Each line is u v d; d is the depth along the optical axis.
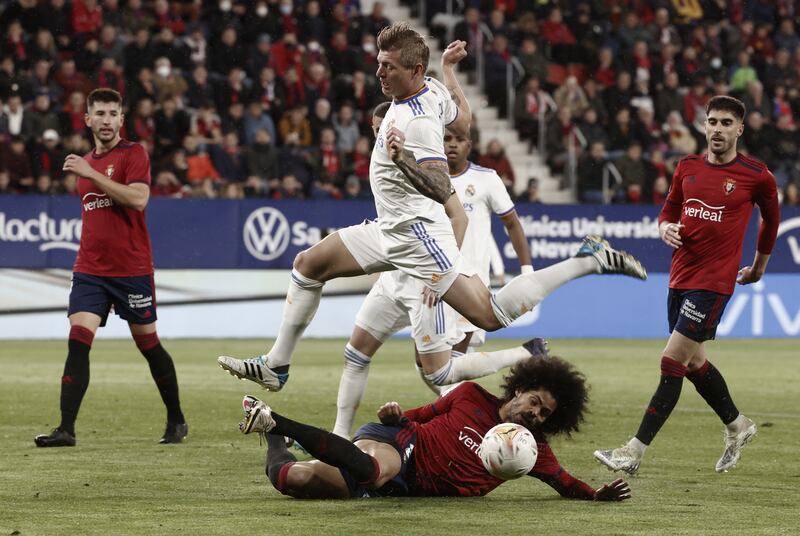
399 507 17.73
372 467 17.88
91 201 25.61
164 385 25.45
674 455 24.66
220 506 17.73
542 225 63.31
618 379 42.06
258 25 67.62
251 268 59.81
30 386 36.97
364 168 65.00
